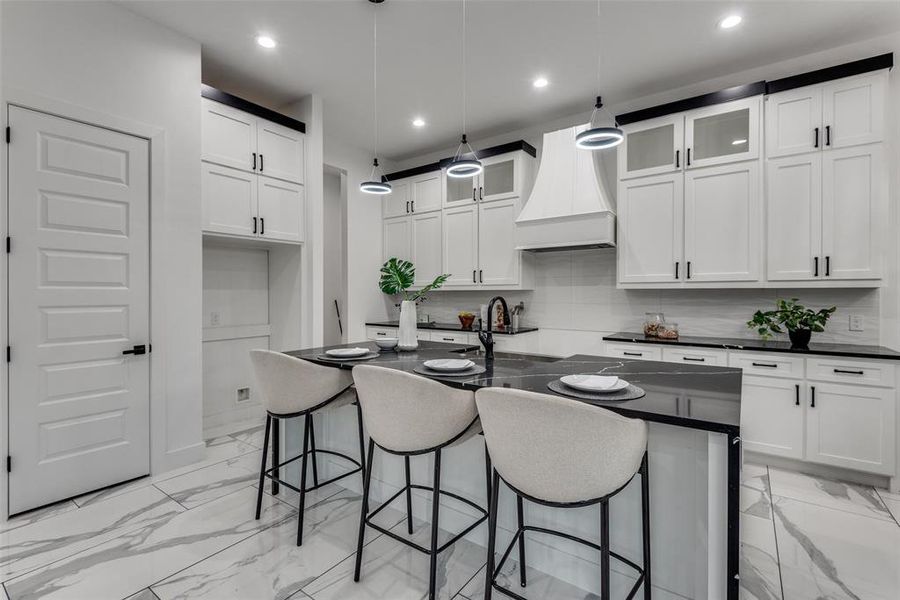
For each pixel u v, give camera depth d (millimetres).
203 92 3090
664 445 1488
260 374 2109
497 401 1271
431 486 2152
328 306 5633
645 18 2699
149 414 2719
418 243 4930
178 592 1671
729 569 1180
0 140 2143
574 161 3734
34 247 2256
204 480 2678
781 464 2848
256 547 1971
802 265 2889
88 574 1772
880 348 2754
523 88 3604
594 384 1553
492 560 1438
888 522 2189
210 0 2531
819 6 2572
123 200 2582
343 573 1791
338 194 5695
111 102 2529
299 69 3328
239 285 3885
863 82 2713
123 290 2588
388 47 3033
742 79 3355
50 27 2307
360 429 2395
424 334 4664
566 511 1704
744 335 3355
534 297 4383
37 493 2283
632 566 1421
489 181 4418
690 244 3266
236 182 3297
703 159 3217
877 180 2678
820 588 1700
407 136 4684
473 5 2588
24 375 2236
